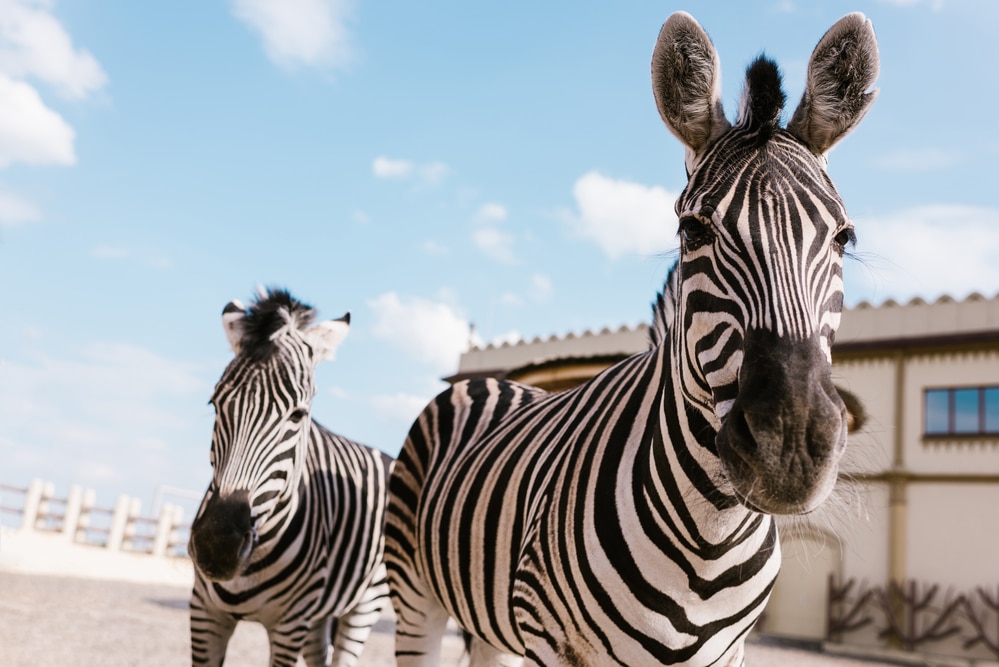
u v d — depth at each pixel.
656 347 2.29
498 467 2.63
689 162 1.92
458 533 2.70
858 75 1.78
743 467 1.48
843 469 1.85
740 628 1.94
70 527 16.77
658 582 1.83
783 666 10.44
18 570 13.50
